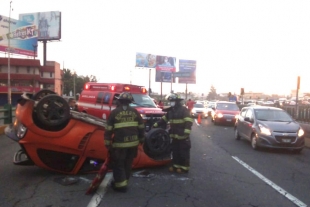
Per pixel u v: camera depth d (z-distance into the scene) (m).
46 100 6.84
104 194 6.34
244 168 9.04
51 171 7.89
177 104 8.07
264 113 13.43
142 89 14.38
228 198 6.29
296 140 11.76
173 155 8.25
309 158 11.04
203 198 6.25
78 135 7.21
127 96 6.48
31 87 60.75
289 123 12.51
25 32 54.38
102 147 7.42
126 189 6.56
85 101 15.77
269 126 12.07
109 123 6.37
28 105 6.82
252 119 13.31
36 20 60.44
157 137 8.27
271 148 13.02
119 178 6.46
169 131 8.36
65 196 6.18
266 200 6.24
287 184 7.45
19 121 7.11
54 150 7.14
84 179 7.32
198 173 8.27
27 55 55.66
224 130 20.39
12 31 52.19
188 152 8.20
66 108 7.03
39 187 6.70
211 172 8.42
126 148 6.42
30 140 6.91
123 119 6.41
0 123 17.64
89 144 7.31
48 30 60.12
